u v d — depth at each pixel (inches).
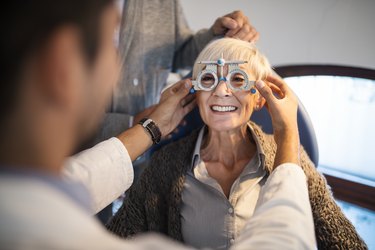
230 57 34.7
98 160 28.3
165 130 36.3
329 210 32.2
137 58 47.0
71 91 11.6
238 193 33.9
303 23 58.9
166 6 47.8
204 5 65.3
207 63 33.9
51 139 11.9
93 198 27.5
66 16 10.8
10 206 10.7
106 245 11.9
